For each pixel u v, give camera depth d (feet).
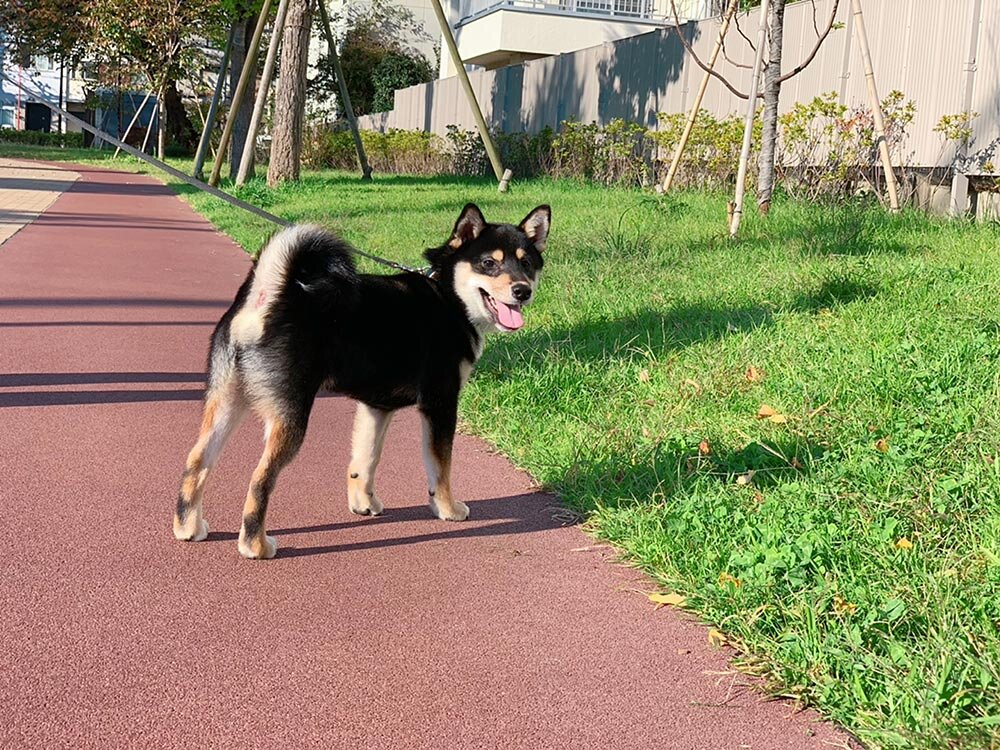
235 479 8.73
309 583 7.16
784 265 13.61
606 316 12.05
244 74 29.25
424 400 8.11
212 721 5.37
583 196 22.36
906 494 7.92
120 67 51.78
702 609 6.88
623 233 16.14
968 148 17.48
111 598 6.71
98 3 48.65
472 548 7.88
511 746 5.33
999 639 5.96
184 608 6.64
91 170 43.06
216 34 50.06
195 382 10.83
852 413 9.23
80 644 6.08
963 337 10.31
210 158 54.03
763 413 9.45
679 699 5.89
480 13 40.78
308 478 8.86
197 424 9.70
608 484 8.59
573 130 28.55
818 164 19.94
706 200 19.62
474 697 5.79
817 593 6.60
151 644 6.14
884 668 5.74
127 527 7.82
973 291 11.79
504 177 25.82
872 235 14.82
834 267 12.98
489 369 10.88
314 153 45.83
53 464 8.68
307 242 7.45
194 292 15.15
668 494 8.39
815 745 5.47
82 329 12.50
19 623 6.28
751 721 5.69
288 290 7.42
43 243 18.76
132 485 8.43
